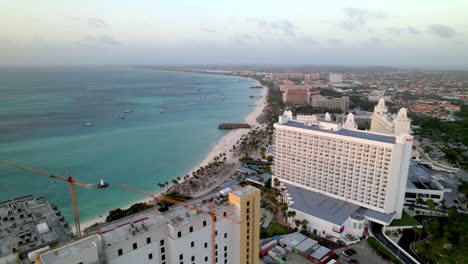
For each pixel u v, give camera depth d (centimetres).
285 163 16775
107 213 16162
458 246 11956
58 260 5478
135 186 19775
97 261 5947
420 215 15050
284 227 14075
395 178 13075
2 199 17250
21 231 8781
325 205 14362
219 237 8106
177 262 7231
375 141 13138
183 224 7144
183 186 19275
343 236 13000
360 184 14000
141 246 6725
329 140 14675
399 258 11531
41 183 19450
